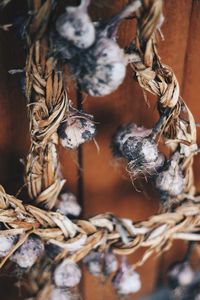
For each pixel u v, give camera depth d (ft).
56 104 2.19
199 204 2.58
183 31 2.44
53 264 2.64
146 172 2.40
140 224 2.52
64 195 2.63
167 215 2.55
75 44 1.92
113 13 2.31
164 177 2.36
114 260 2.62
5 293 3.07
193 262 3.29
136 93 2.59
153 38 2.08
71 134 2.24
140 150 2.21
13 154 2.66
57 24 1.91
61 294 2.75
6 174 2.72
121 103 2.61
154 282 3.38
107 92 2.00
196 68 2.55
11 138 2.61
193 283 3.09
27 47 2.11
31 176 2.37
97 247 2.55
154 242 2.56
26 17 2.10
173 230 2.57
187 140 2.36
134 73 2.26
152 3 1.97
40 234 2.39
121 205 2.96
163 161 2.35
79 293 3.07
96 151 2.72
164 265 3.32
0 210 2.32
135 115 2.65
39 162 2.33
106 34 1.97
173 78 2.20
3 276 2.97
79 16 1.89
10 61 2.38
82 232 2.45
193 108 2.68
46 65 2.09
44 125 2.22
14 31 2.29
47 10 1.96
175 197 2.53
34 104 2.19
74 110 2.29
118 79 1.95
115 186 2.87
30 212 2.37
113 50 1.92
